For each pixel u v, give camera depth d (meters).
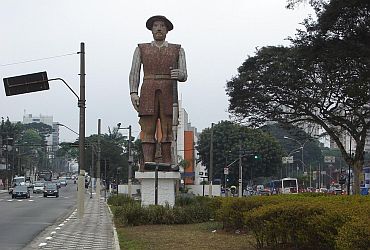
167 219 23.11
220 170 79.81
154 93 28.48
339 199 13.62
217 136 79.94
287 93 39.03
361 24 23.31
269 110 41.16
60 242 17.12
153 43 28.84
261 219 12.48
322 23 24.03
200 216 23.53
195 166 95.62
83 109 26.81
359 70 26.98
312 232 10.87
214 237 16.75
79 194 26.97
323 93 36.28
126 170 88.88
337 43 24.25
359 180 37.88
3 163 100.06
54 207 40.56
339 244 8.30
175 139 28.64
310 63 27.20
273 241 12.73
